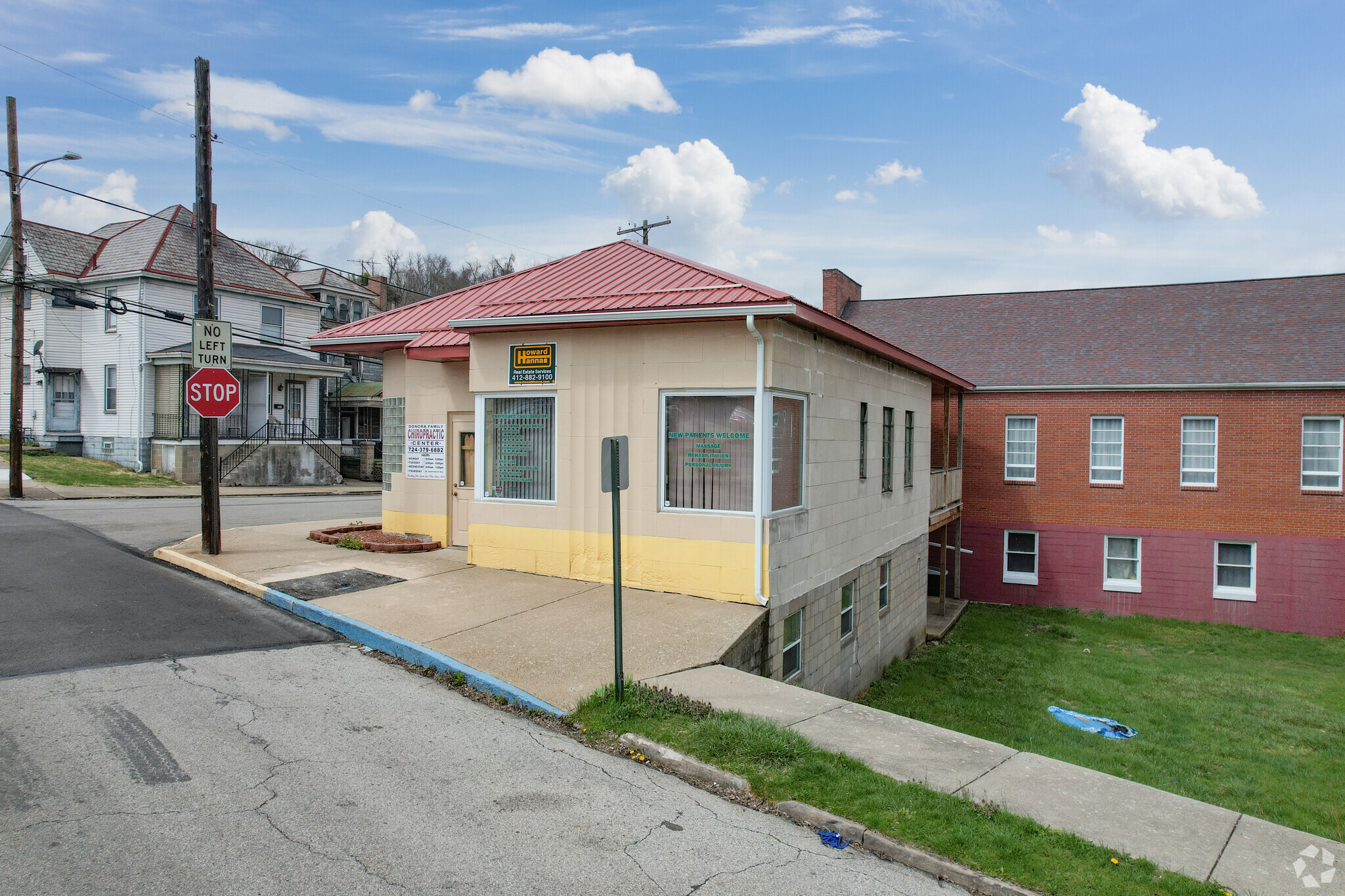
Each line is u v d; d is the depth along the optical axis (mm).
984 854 4402
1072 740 11094
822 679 10992
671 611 8891
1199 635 19672
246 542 13383
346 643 8117
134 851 4125
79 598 9250
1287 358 21000
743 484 9258
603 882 4074
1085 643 18469
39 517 16578
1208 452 21266
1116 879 4207
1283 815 8570
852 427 12031
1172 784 9391
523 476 10859
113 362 29984
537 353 10461
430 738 5812
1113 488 21938
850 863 4406
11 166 20891
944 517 19078
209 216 11938
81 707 6020
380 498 27266
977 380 23078
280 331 33875
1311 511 20266
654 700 6344
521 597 9445
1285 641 19344
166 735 5613
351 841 4344
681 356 9500
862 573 12734
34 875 3854
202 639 7918
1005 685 14219
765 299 8773
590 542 10164
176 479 27797
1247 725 12273
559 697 6539
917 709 12305
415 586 9984
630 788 5184
